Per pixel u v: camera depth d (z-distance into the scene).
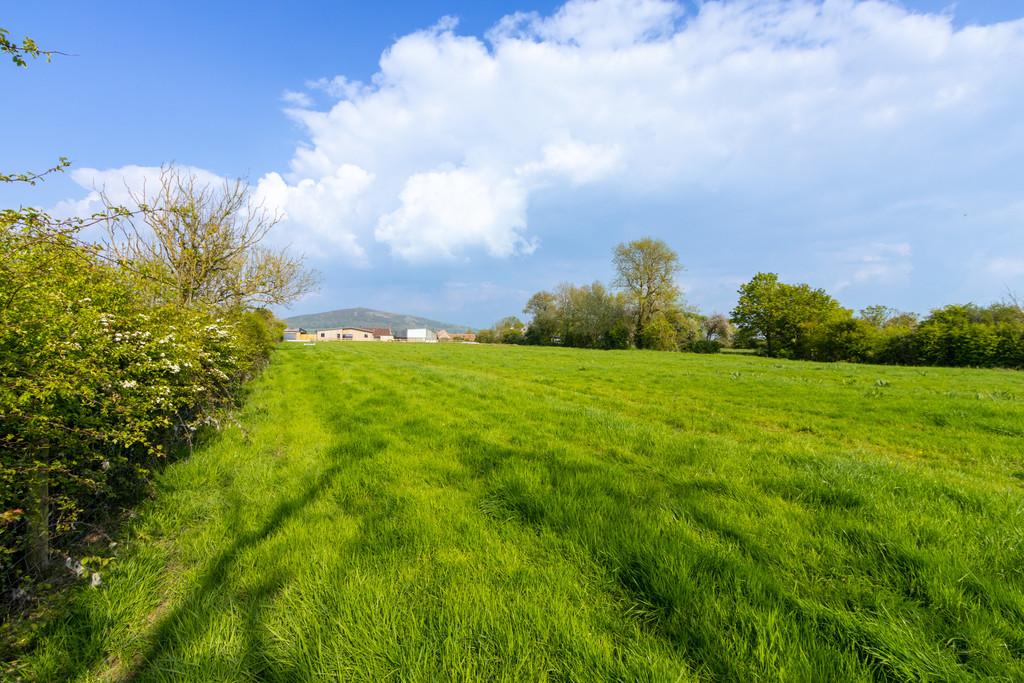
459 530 3.40
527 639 2.11
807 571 2.77
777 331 47.19
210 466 5.27
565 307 67.38
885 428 8.57
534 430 6.55
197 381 6.27
